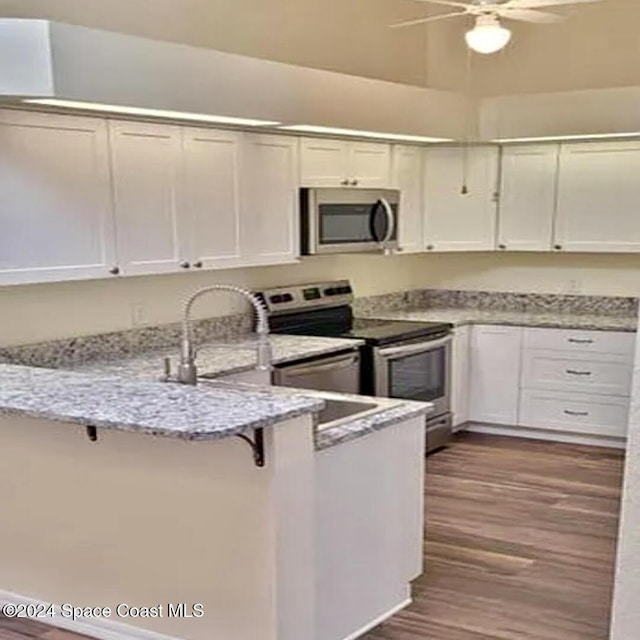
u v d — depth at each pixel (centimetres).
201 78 385
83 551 323
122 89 351
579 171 595
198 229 447
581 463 556
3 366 357
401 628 334
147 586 310
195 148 442
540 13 414
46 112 367
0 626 336
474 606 353
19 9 380
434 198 627
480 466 551
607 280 634
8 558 344
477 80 653
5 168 353
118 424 257
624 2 597
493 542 423
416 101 529
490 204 621
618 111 544
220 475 285
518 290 668
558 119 560
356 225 552
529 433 618
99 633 325
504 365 617
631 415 162
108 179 398
